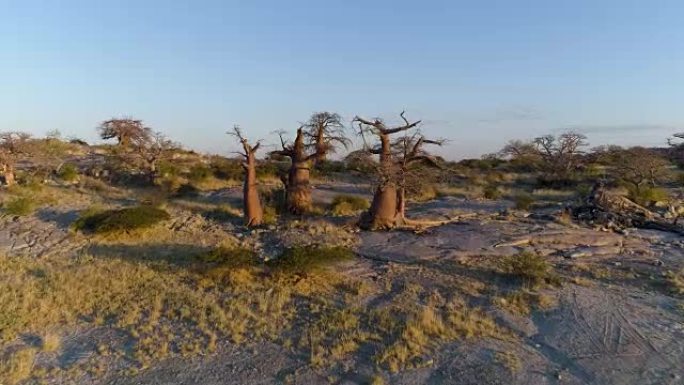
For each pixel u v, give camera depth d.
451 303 10.99
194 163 42.62
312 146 22.81
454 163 45.84
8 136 31.06
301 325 9.97
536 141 39.06
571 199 28.16
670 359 8.41
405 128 18.86
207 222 21.12
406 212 22.31
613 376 7.89
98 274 13.19
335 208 23.20
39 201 24.08
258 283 12.44
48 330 9.84
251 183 20.61
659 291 11.86
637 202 22.83
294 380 7.84
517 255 13.79
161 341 9.27
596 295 11.51
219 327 9.86
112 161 35.97
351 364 8.35
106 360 8.58
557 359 8.56
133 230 17.98
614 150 51.62
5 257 15.45
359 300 11.32
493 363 8.30
